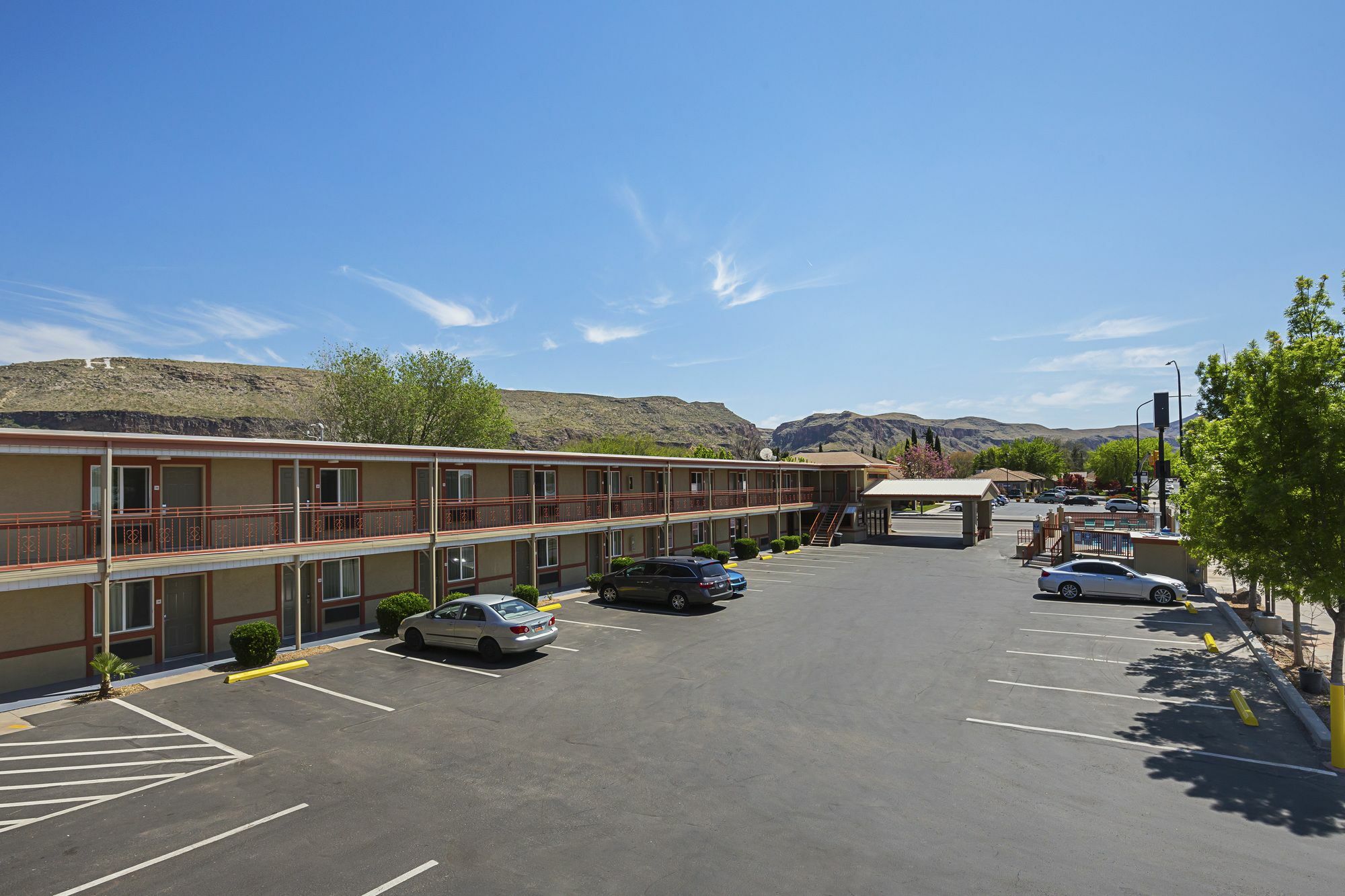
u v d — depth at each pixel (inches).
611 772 429.1
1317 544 552.1
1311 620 885.2
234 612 750.5
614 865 321.1
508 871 316.8
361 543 811.4
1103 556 1328.7
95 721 533.3
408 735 496.4
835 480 2055.9
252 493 772.0
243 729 512.1
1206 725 507.2
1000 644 759.1
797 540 1745.8
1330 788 402.0
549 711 547.5
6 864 327.6
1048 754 455.8
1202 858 324.2
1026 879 307.3
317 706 563.5
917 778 417.1
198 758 458.9
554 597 1076.5
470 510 1007.0
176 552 663.8
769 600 1049.5
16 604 608.7
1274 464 575.2
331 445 781.3
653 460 1305.4
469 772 431.2
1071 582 1046.4
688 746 471.8
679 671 657.6
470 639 711.1
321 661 705.0
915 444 4040.4
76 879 314.2
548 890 301.6
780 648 745.0
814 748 466.9
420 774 429.4
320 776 426.3
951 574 1315.2
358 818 371.2
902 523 2630.4
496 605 717.3
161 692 605.9
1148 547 1155.9
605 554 1262.3
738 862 322.7
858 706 553.0
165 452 646.5
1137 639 780.0
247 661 671.8
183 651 717.9
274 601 783.7
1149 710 542.6
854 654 717.3
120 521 653.3
